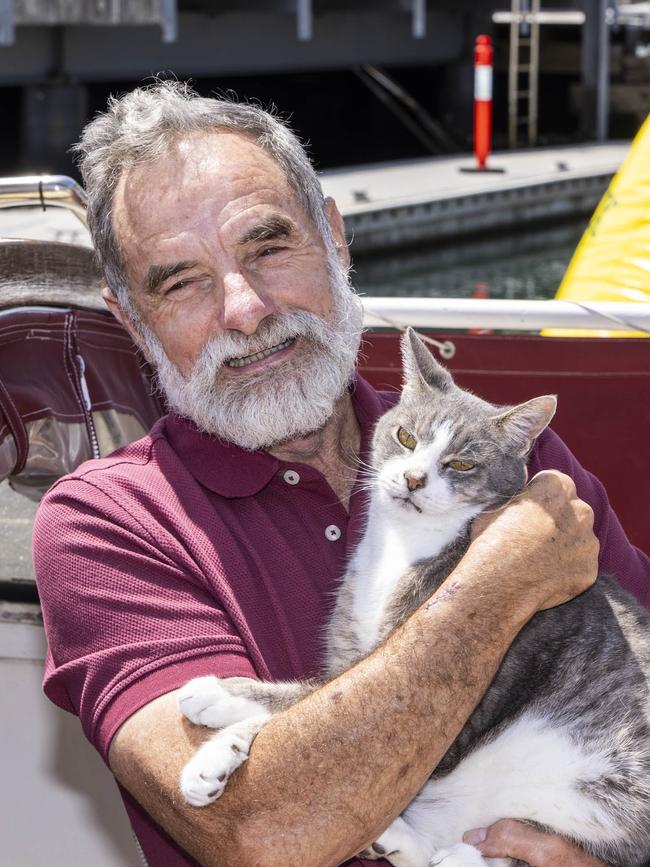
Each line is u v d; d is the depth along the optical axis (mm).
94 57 11461
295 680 1797
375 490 2086
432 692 1579
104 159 1991
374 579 1958
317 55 13375
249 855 1547
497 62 15398
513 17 13266
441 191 9484
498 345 2729
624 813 1784
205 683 1627
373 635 1894
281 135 2006
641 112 14203
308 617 1866
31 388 2211
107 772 2238
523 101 15266
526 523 1691
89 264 2344
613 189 3160
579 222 10320
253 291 1890
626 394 2727
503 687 1842
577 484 2137
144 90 2082
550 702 1839
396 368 2762
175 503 1850
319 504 1946
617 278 2975
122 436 2363
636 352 2693
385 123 14797
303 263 1960
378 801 1558
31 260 2236
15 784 2273
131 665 1670
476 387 2764
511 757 1828
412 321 2484
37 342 2266
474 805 1843
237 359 1920
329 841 1548
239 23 12578
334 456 2125
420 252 9164
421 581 1942
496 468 2047
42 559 1813
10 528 2486
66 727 2232
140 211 1919
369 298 2516
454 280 8758
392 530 2016
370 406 2199
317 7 12977
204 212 1896
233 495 1888
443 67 14664
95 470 1896
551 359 2717
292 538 1914
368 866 1780
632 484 2777
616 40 15508
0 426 2154
